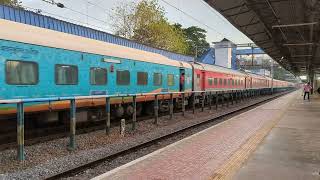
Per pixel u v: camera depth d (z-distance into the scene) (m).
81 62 14.01
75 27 21.83
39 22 18.83
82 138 12.55
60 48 12.88
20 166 8.66
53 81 12.56
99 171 8.67
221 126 15.61
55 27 20.03
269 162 8.64
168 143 12.64
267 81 62.88
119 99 16.75
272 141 11.70
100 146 11.56
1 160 9.05
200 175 7.65
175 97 23.50
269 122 17.20
